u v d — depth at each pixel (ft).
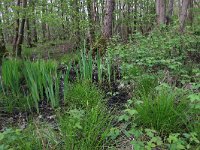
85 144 8.86
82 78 16.49
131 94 14.23
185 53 18.97
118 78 17.46
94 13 44.14
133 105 11.82
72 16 39.06
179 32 25.64
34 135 9.77
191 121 9.91
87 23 35.88
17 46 38.50
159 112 9.91
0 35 35.42
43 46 51.11
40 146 8.92
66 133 9.14
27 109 13.71
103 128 10.29
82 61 16.19
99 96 13.74
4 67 14.74
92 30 36.42
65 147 8.83
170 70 15.98
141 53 17.70
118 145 9.75
